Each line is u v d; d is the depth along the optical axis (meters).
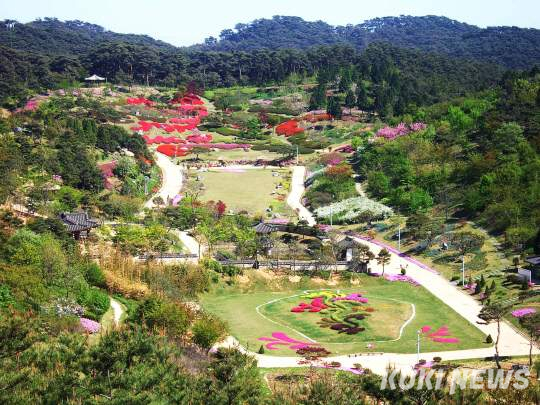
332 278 114.62
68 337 58.00
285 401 56.09
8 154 139.75
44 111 190.25
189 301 96.94
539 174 136.75
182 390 54.50
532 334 83.75
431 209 145.25
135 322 74.12
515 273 108.94
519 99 184.88
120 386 52.69
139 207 147.50
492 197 135.12
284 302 104.06
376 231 141.75
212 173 190.88
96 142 176.50
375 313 98.81
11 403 48.78
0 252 85.38
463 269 112.06
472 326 92.38
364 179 175.62
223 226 131.38
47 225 104.94
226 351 67.19
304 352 81.38
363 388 58.12
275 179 186.75
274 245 127.00
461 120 181.25
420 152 172.12
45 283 80.44
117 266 98.38
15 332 55.44
